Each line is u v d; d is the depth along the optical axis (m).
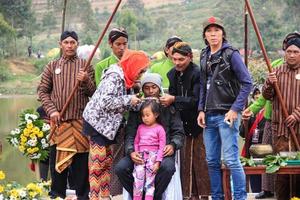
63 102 7.61
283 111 7.18
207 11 94.31
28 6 68.38
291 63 7.21
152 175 6.80
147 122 6.89
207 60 6.78
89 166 7.21
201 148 7.27
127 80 6.97
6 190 7.05
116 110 6.91
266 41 56.66
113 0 107.50
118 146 7.64
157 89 7.05
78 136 7.57
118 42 7.70
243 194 6.72
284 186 7.51
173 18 94.69
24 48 68.50
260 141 8.59
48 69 7.74
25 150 8.51
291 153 7.13
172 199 6.86
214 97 6.68
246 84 6.52
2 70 57.88
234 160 6.66
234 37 62.69
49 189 7.82
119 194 7.75
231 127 6.61
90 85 7.55
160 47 75.56
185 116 7.20
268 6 61.09
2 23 61.19
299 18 60.59
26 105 34.91
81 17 77.81
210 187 7.27
